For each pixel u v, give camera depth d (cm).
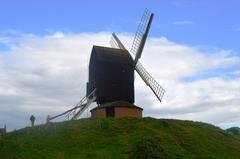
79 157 5369
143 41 7288
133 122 6425
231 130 8200
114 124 6328
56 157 5356
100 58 6950
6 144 5728
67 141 5831
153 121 6519
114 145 5716
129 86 7081
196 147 5884
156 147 5422
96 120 6444
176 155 5512
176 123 6569
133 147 5597
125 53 7250
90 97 7031
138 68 7344
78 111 7038
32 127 6328
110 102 6925
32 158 5300
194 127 6556
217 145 6084
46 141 5847
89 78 7200
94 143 5769
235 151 6025
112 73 6994
